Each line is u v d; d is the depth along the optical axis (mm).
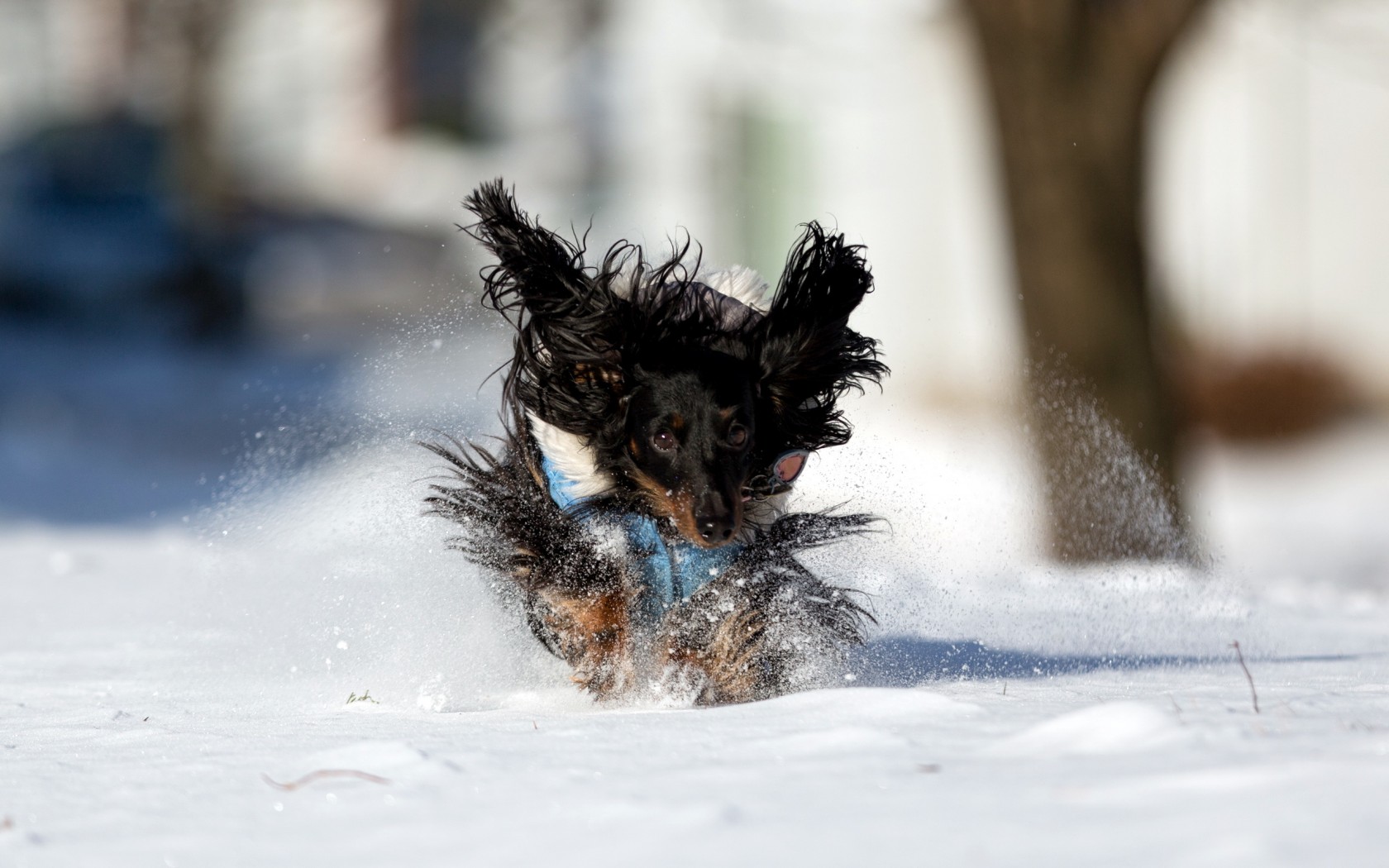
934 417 23438
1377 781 3580
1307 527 17828
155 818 3953
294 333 32312
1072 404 13734
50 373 29141
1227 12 22672
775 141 27312
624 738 4727
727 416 6734
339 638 7508
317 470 14461
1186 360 23000
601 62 31406
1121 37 13641
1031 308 13992
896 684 6312
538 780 4117
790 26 26703
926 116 25422
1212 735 4246
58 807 4156
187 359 30547
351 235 34625
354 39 37781
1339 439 22609
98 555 13297
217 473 21375
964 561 12648
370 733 5105
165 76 36500
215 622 8562
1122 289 13844
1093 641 7836
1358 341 23562
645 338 6852
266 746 4934
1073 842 3254
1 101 41969
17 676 7008
